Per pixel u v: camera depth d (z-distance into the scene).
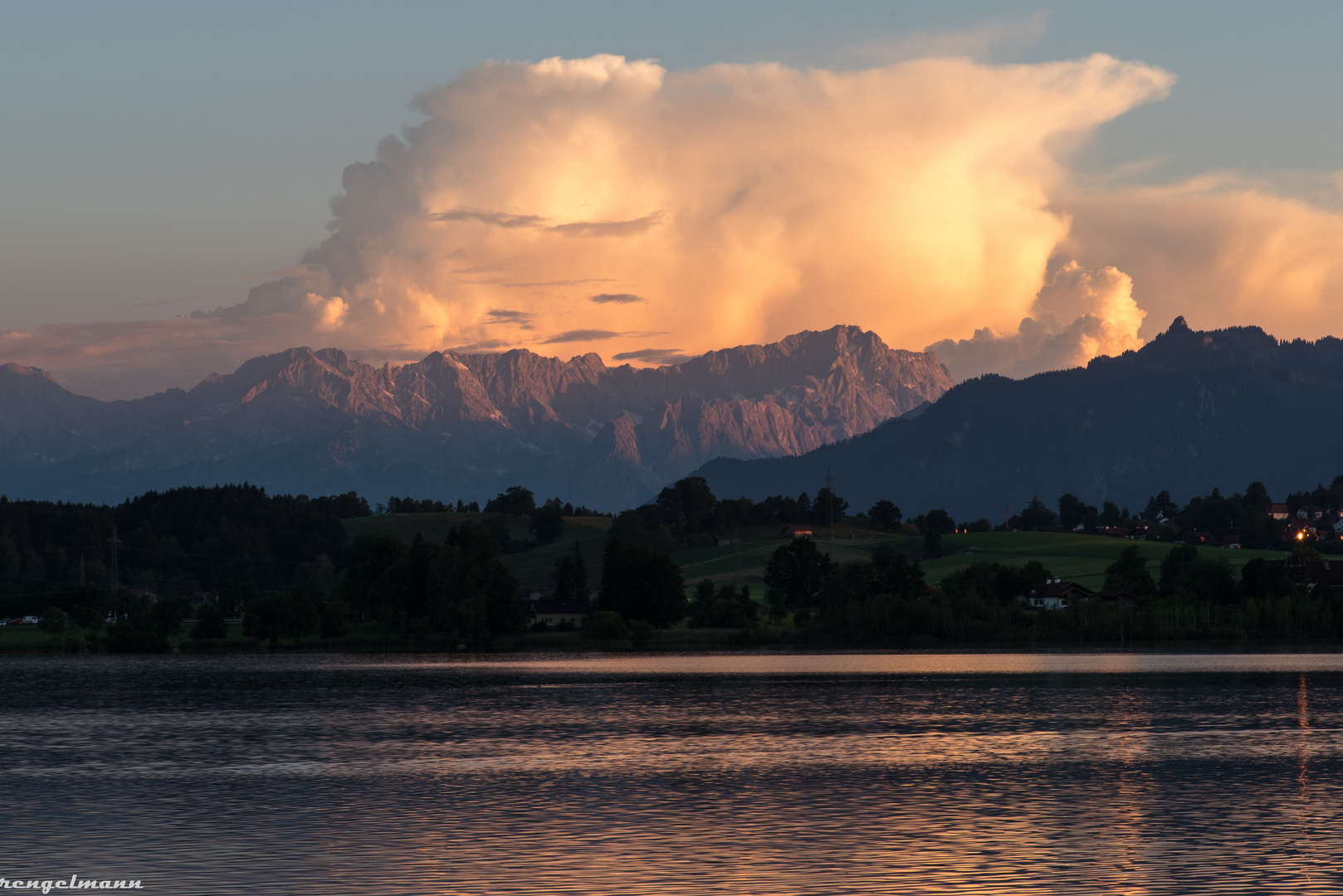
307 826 130.25
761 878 108.44
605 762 174.25
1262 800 144.50
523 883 106.94
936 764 171.62
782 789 152.00
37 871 112.00
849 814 136.38
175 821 133.25
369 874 109.81
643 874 109.62
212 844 122.44
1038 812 137.25
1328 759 175.25
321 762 175.38
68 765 174.12
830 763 172.75
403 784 156.38
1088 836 124.75
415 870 111.31
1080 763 172.00
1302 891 104.19
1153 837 124.31
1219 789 151.38
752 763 173.00
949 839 123.69
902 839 123.69
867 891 104.00
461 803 143.12
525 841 122.81
